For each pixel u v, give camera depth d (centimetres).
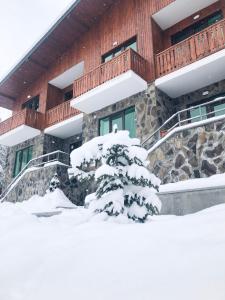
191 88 1098
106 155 572
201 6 1141
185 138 810
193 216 381
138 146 604
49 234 356
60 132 1644
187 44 1036
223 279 169
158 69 1115
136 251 250
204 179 709
